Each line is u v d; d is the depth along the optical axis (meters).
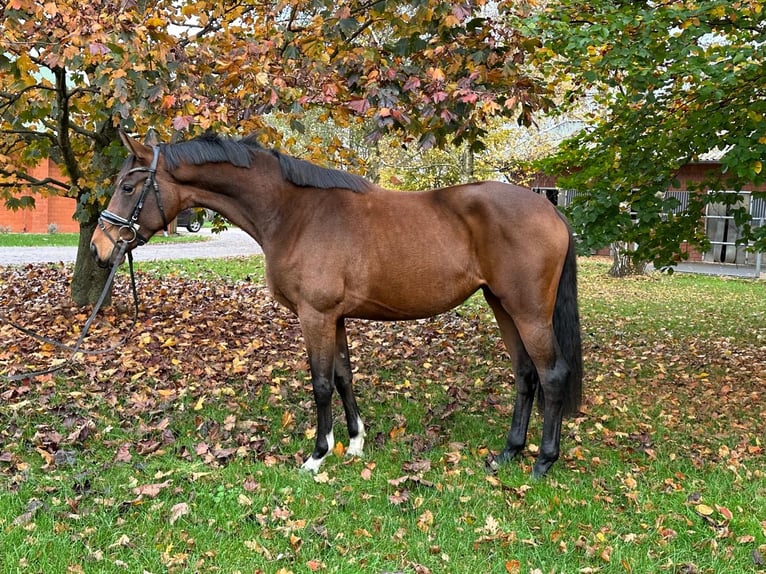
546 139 16.11
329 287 3.51
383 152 15.06
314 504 3.21
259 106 4.51
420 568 2.67
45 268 11.15
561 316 3.61
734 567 2.76
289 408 4.66
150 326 6.78
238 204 3.66
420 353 6.38
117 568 2.64
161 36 4.41
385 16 4.58
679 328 8.43
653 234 6.13
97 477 3.41
